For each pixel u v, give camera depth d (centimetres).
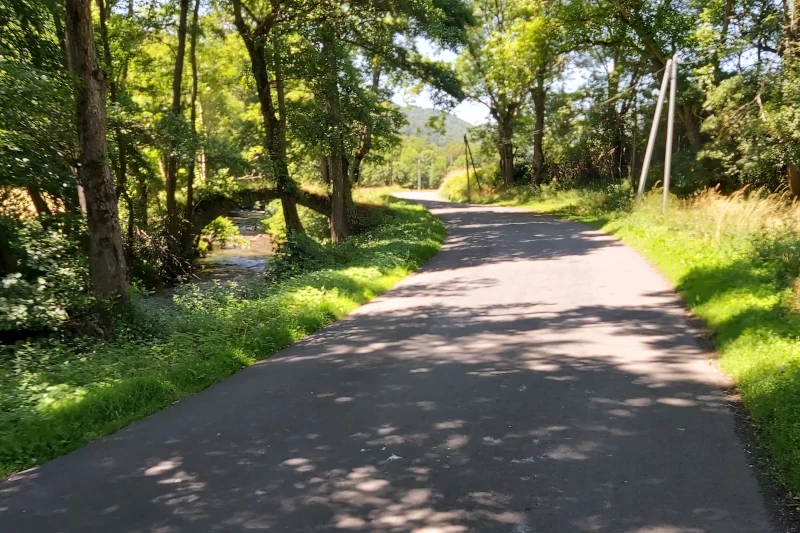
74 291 1168
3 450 515
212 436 530
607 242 1788
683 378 613
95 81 996
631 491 393
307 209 3192
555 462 438
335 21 2008
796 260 953
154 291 1947
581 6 2709
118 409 612
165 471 462
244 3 2159
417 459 455
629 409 536
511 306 1012
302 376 704
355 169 2962
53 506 415
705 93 2189
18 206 1540
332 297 1126
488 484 410
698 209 1633
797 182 1862
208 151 2083
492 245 1925
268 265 1847
